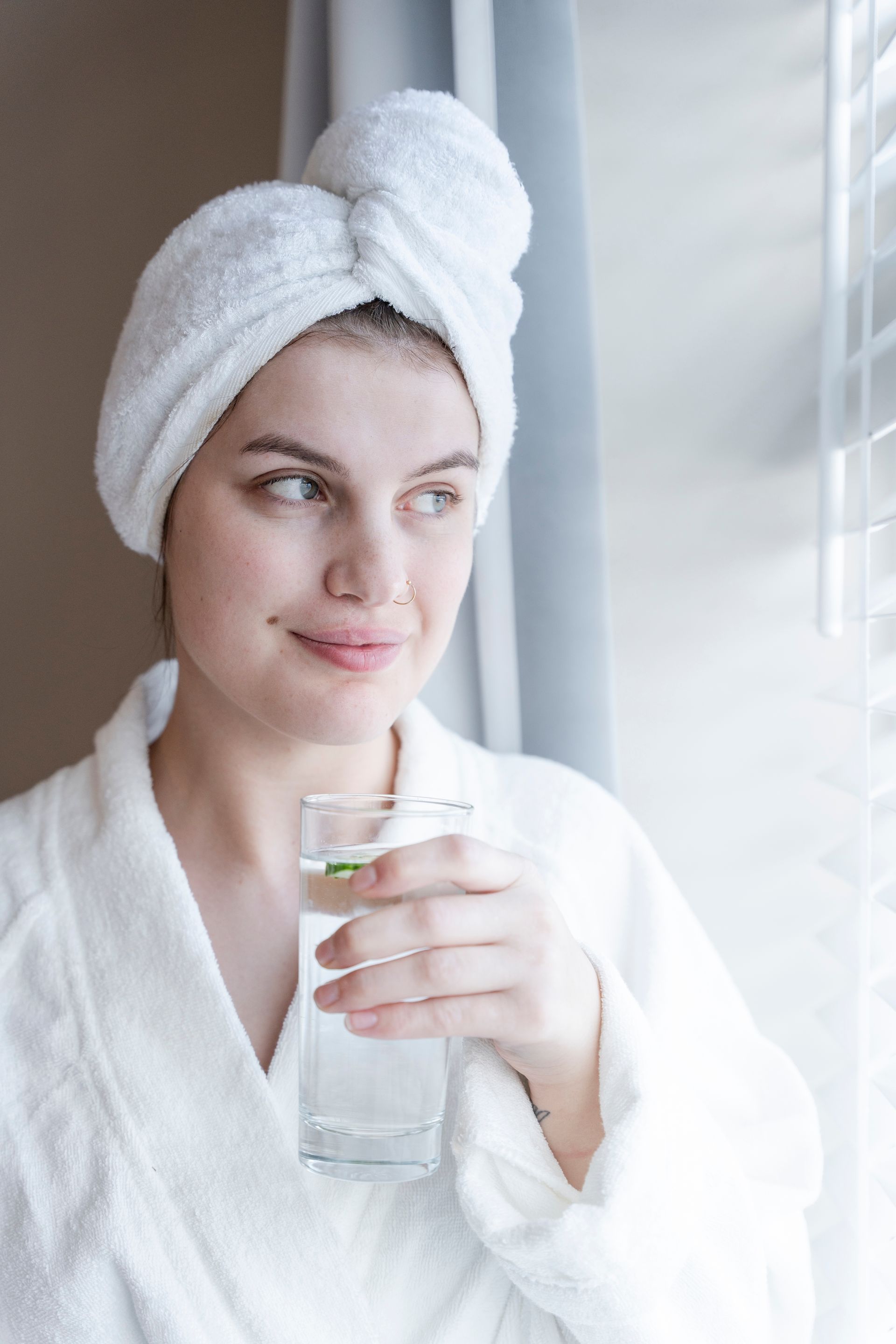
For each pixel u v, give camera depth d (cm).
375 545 66
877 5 82
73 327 136
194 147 130
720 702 101
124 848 75
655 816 102
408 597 69
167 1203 67
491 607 96
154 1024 70
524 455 95
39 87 137
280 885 77
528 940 57
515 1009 57
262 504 67
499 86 92
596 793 87
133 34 133
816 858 98
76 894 75
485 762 88
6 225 138
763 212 98
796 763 99
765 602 99
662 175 101
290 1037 70
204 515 68
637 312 102
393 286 66
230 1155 67
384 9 95
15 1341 66
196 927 72
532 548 96
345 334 66
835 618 84
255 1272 66
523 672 96
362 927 54
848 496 94
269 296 65
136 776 79
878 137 93
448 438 68
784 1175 75
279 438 66
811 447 98
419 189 68
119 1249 66
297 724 69
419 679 73
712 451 101
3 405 140
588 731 95
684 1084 70
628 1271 57
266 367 66
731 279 100
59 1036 71
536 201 92
